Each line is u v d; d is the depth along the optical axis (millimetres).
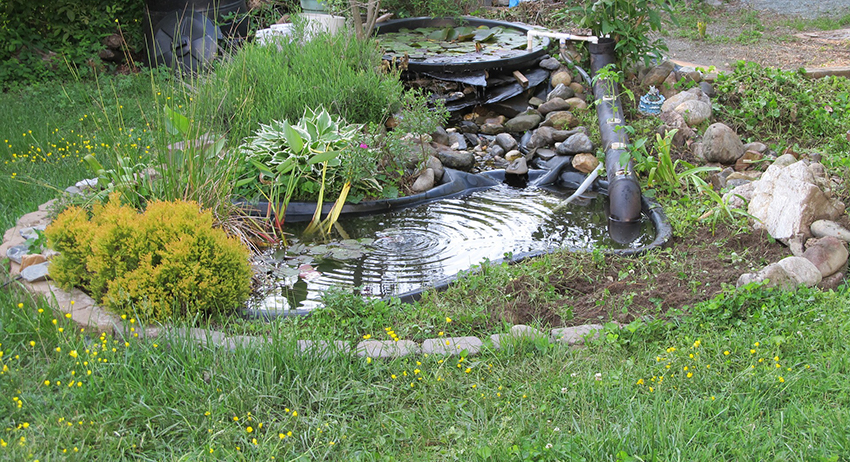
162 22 8734
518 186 6223
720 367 3086
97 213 3992
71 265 3664
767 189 4766
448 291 3955
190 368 3053
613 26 6957
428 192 5809
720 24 11828
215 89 6098
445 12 9562
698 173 5824
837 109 6707
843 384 2893
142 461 2588
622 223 5219
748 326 3398
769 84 7020
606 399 2875
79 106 7383
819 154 5828
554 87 7398
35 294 3670
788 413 2752
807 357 3152
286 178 5355
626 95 7035
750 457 2521
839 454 2494
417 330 3584
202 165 4566
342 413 2859
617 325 3432
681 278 4086
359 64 7105
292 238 5023
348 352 3227
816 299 3611
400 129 5820
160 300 3449
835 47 9922
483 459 2539
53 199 4902
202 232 3602
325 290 4137
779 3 13320
